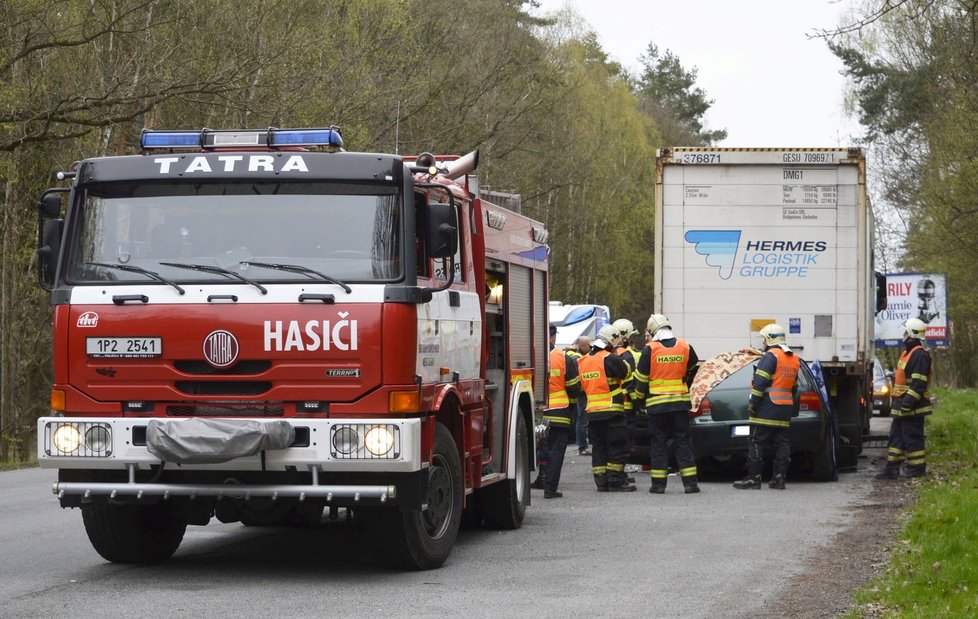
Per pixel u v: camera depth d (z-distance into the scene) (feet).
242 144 40.34
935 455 84.84
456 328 42.83
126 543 41.34
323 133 39.86
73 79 105.60
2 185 118.42
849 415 77.30
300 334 37.09
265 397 37.11
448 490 42.06
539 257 58.13
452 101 153.58
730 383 71.72
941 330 186.39
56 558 43.65
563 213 270.05
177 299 37.70
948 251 178.60
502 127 170.40
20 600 35.47
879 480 72.13
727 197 75.36
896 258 232.53
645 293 345.72
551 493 63.98
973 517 47.01
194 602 35.27
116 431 37.68
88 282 38.52
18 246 118.62
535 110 190.60
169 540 43.24
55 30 97.45
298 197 38.45
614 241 301.84
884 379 140.15
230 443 36.19
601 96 304.71
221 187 38.75
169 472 37.83
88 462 37.78
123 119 95.25
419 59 140.87
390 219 38.11
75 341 38.19
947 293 187.11
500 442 50.88
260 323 37.22
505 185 179.42
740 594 36.68
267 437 36.29
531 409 54.95
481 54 162.91
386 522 39.32
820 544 46.73
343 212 38.22
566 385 64.28
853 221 74.64
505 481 50.78
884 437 87.40
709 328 75.41
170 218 38.75
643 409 72.90
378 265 37.68
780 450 67.46
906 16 71.67
